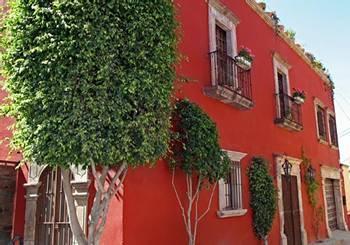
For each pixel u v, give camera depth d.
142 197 5.30
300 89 13.16
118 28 4.01
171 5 4.68
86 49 3.82
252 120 9.17
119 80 3.92
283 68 11.84
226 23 8.48
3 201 6.54
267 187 8.76
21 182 6.63
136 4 4.16
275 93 10.80
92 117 3.76
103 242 4.99
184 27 6.91
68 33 3.86
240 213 7.73
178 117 6.12
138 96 4.02
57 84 3.79
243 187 8.19
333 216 15.70
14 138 4.11
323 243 11.83
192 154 5.86
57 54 3.80
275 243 9.25
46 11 3.91
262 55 10.36
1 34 4.26
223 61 7.71
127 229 4.94
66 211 5.96
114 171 4.94
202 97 7.16
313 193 12.66
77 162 3.75
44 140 3.77
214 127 6.30
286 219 10.20
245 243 7.85
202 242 6.43
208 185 6.44
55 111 3.79
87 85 3.79
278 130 10.79
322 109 16.08
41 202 6.24
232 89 7.63
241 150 8.34
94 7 3.92
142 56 4.07
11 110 4.09
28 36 3.95
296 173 11.64
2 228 6.42
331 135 16.92
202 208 6.58
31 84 3.88
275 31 11.54
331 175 15.62
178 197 5.98
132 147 3.95
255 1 10.11
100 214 4.07
